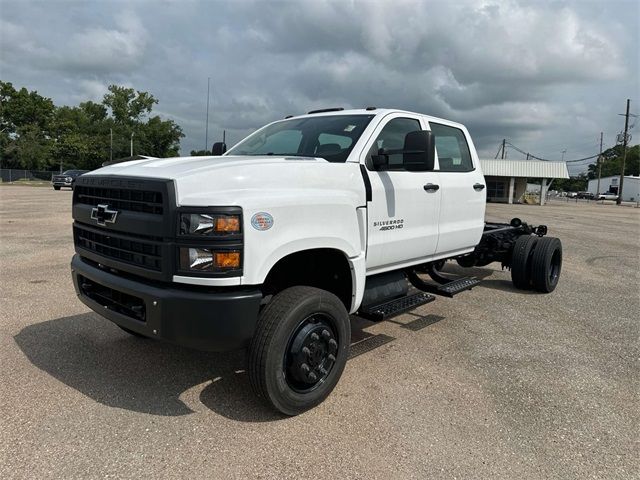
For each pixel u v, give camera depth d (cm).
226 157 388
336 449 296
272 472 272
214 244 291
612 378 412
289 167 349
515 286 725
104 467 271
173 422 321
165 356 428
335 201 360
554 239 715
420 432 318
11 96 7400
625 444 312
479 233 594
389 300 451
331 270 402
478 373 413
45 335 470
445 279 552
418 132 383
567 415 346
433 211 496
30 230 1225
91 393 357
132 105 8125
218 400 353
